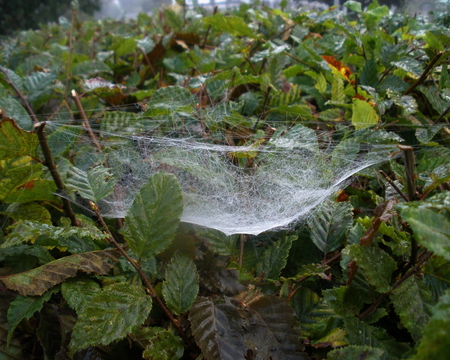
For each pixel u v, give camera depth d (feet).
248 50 2.70
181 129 1.86
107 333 1.08
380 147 1.58
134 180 1.66
